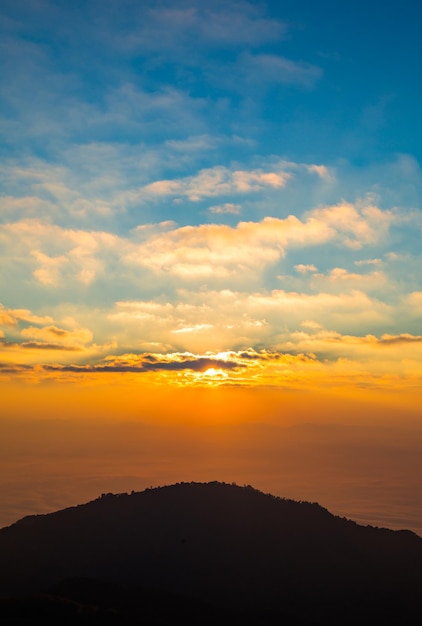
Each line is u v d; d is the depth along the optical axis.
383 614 111.00
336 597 115.12
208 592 111.56
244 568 120.31
